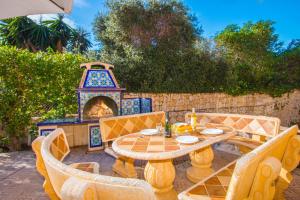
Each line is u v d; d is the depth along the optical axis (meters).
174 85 8.58
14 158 4.89
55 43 14.02
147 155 2.43
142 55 8.48
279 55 13.99
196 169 3.73
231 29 13.06
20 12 2.39
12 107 5.77
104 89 5.21
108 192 1.20
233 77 10.07
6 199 3.06
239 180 1.57
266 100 11.41
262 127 4.17
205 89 9.35
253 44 11.77
